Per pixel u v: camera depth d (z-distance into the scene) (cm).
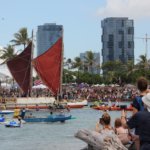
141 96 1859
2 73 17488
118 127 2611
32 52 13888
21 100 14212
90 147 2311
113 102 18300
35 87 15625
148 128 1694
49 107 13738
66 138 6881
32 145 5938
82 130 2312
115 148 2236
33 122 10081
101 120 2389
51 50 13838
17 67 13962
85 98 18938
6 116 12181
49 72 13838
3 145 5988
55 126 9375
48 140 6606
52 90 13912
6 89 17275
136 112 1750
